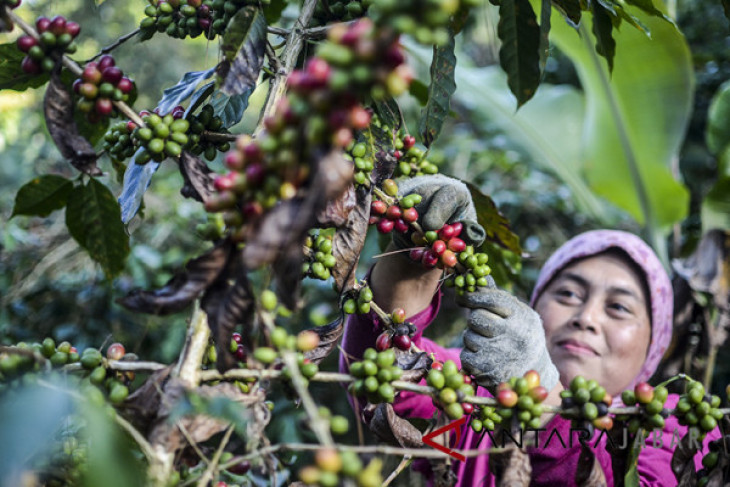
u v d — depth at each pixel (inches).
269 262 29.8
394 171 47.2
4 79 40.3
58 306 112.7
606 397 35.9
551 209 129.3
